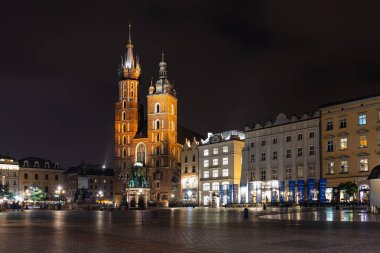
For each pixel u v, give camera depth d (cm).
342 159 9119
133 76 17650
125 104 17375
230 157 12750
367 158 8662
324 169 9456
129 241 2455
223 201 12662
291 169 10225
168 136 16125
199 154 13912
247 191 11262
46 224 4119
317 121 9769
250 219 4650
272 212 6500
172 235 2800
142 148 16638
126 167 16875
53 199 17575
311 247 2130
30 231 3203
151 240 2502
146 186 12825
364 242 2298
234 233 2897
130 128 17112
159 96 16450
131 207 11325
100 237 2697
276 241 2389
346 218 4481
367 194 8500
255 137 11281
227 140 12912
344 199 8788
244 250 2058
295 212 6225
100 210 10275
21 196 19162
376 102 8625
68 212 8469
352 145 8969
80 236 2769
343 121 9225
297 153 10144
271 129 10856
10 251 2044
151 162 16238
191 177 14400
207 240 2481
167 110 16288
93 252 2003
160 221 4544
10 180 19312
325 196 9012
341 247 2116
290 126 10388
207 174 13512
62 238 2639
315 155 9719
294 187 9800
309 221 4069
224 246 2206
